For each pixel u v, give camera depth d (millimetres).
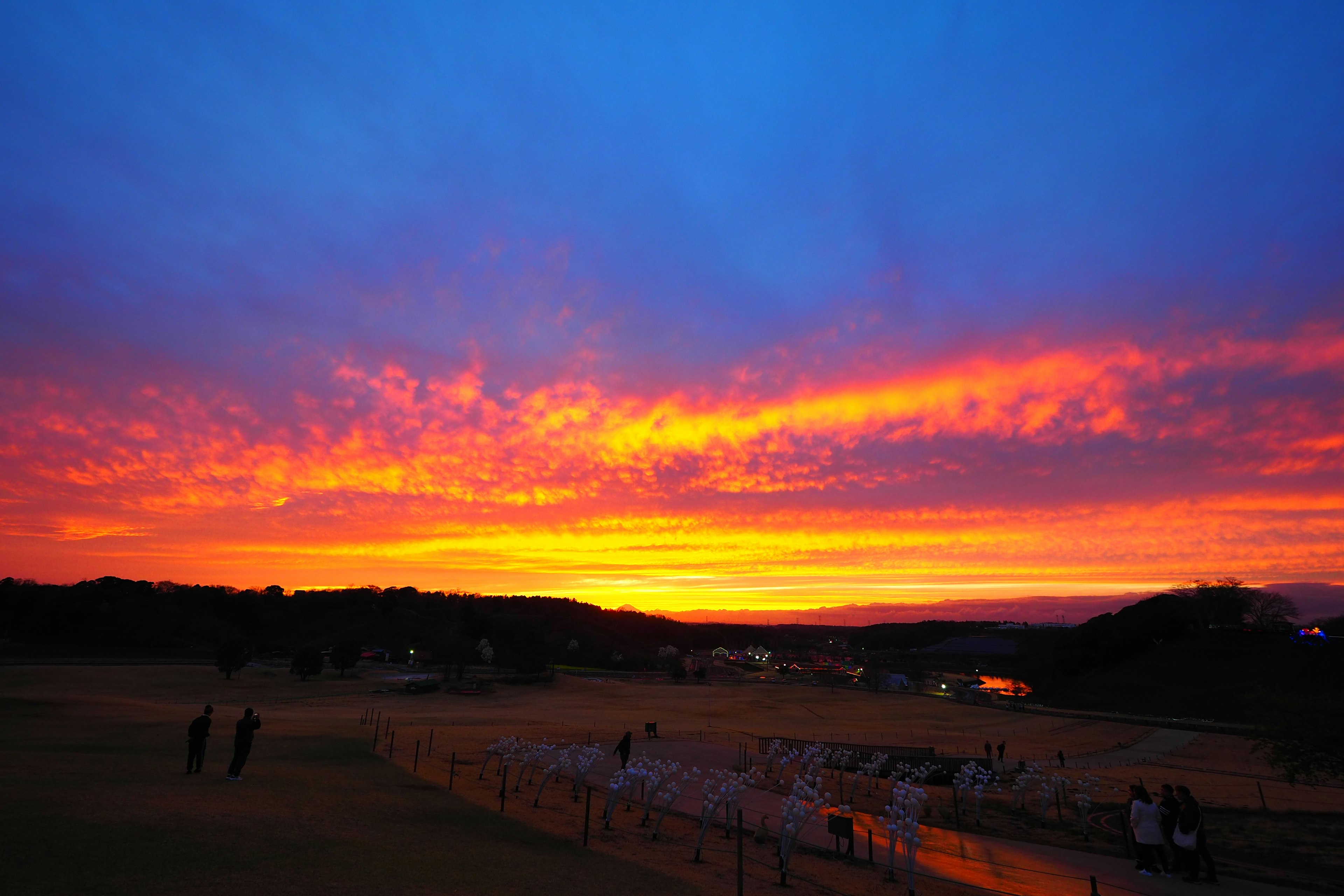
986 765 41625
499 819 17016
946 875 15945
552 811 19312
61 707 43500
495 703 90562
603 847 15461
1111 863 17766
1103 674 127625
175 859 9898
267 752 25031
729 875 14180
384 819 14898
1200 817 15758
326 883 9695
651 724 45062
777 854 16953
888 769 36094
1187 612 137250
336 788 18281
